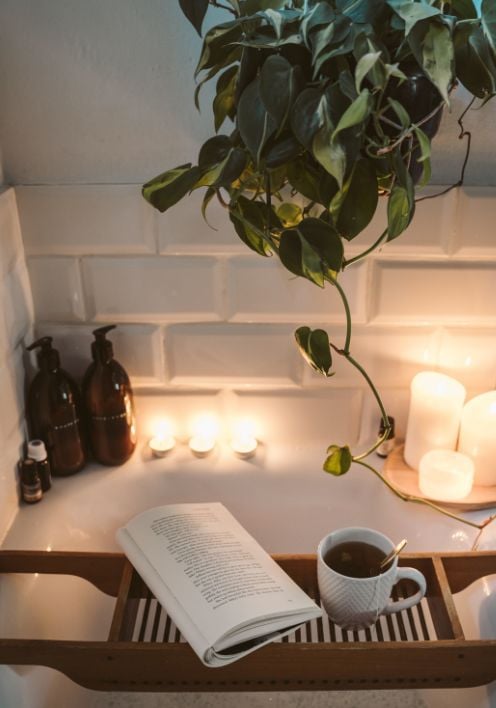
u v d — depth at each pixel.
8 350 1.05
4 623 0.90
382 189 0.86
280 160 0.74
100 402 1.12
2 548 1.03
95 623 0.98
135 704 0.89
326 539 0.89
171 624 0.97
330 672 0.84
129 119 1.04
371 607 0.85
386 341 1.16
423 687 0.87
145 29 0.99
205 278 1.12
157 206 0.84
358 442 1.22
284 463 1.19
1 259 1.02
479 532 1.05
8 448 1.06
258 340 1.16
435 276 1.11
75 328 1.16
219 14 0.98
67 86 1.02
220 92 0.86
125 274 1.12
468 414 1.12
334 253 0.77
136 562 0.91
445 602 0.87
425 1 0.73
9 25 0.99
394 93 0.75
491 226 1.08
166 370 1.19
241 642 0.82
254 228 0.81
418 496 1.10
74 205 1.08
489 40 0.72
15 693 0.83
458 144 1.04
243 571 0.90
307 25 0.70
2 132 1.05
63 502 1.11
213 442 1.20
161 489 1.16
